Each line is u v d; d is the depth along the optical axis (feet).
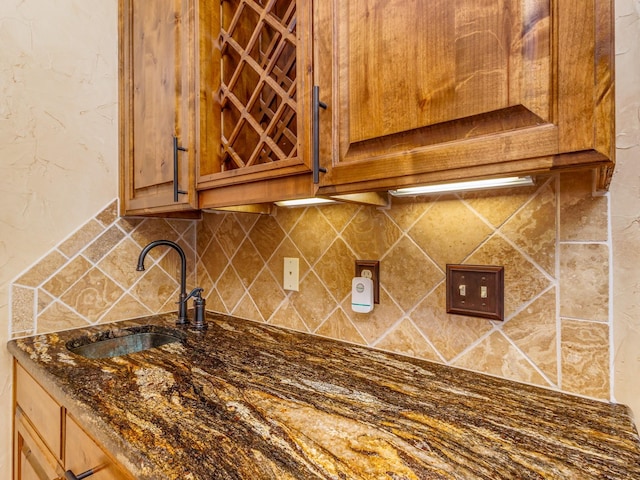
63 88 3.88
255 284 4.22
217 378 2.54
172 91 3.35
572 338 2.23
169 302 4.82
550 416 1.99
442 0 1.71
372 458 1.60
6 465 3.54
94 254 4.13
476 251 2.59
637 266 2.03
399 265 2.99
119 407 2.09
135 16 3.95
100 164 4.17
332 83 2.15
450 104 1.70
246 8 3.22
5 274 3.55
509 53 1.53
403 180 1.89
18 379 3.42
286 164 2.41
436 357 2.80
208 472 1.50
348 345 3.30
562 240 2.25
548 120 1.45
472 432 1.83
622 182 2.06
